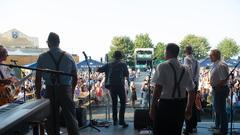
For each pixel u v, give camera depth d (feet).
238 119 28.55
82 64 38.17
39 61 12.98
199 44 98.12
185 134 16.71
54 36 13.09
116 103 19.71
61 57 12.91
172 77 11.05
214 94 16.28
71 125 13.02
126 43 111.14
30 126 6.89
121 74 19.19
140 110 18.84
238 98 29.17
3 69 12.30
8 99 10.79
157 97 11.18
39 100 8.36
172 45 11.24
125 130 18.48
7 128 5.61
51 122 10.78
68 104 12.89
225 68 15.93
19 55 78.33
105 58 21.20
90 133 17.79
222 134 16.17
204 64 41.09
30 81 25.08
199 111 20.17
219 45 103.60
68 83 12.94
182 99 11.28
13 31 146.72
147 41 115.34
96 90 34.35
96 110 30.60
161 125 11.32
